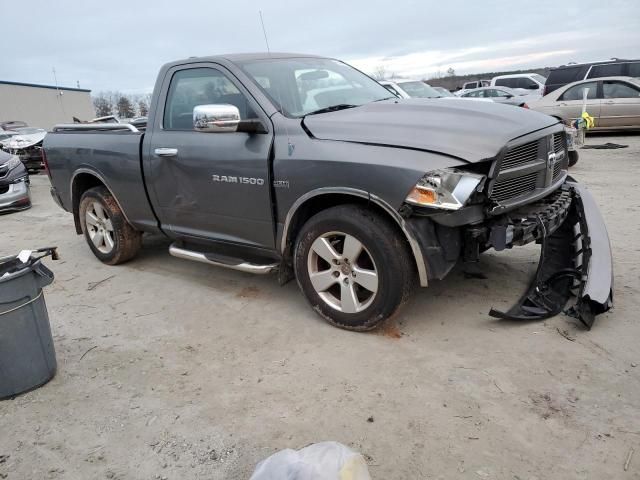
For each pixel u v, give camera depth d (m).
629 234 5.21
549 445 2.41
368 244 3.29
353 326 3.55
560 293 3.65
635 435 2.43
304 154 3.47
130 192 4.85
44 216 8.73
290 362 3.30
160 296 4.60
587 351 3.13
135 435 2.73
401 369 3.12
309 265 3.68
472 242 3.22
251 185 3.79
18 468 2.55
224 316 4.07
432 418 2.66
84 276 5.29
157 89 4.55
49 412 2.98
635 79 13.62
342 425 2.67
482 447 2.44
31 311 3.10
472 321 3.62
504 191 3.34
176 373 3.30
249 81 3.91
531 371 2.98
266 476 1.94
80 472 2.50
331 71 4.60
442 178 2.99
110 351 3.65
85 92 48.06
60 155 5.53
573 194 4.14
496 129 3.30
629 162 9.93
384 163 3.12
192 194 4.25
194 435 2.69
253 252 4.09
